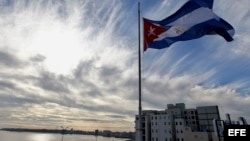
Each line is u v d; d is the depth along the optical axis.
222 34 15.82
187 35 16.22
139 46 15.23
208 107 114.12
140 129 13.17
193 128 114.19
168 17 17.06
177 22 16.73
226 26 15.70
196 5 16.59
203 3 16.50
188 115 118.38
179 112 117.44
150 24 17.17
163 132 106.12
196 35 16.05
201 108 116.00
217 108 111.75
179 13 16.89
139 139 13.02
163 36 16.67
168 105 128.88
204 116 113.69
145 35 16.98
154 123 110.88
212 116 111.38
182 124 103.12
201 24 16.08
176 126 104.31
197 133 92.50
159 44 16.55
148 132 111.62
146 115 115.31
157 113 122.12
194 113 117.12
